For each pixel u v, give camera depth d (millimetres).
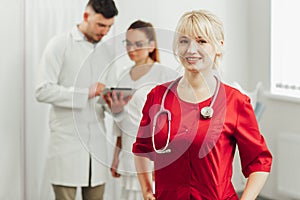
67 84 2574
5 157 2848
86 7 2553
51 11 2744
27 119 2789
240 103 1782
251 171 1800
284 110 3703
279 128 3752
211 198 1717
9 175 2859
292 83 3656
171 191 1723
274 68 3795
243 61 3926
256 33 3877
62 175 2629
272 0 3748
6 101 2826
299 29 3580
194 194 1714
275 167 3779
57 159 2629
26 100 2779
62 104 2570
